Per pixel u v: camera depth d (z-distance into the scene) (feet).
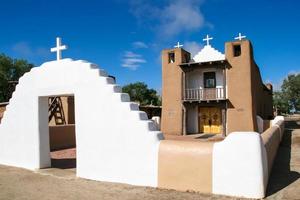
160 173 22.38
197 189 20.97
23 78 31.89
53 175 27.43
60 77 28.30
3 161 33.27
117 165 24.32
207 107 80.33
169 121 81.25
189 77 82.38
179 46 81.92
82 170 26.23
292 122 130.11
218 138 66.28
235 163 19.90
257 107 81.66
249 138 19.70
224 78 75.61
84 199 20.30
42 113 30.94
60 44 29.12
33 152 30.73
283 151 41.65
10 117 32.91
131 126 23.81
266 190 21.13
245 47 73.61
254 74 77.87
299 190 21.11
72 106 71.51
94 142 25.63
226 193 20.04
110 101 24.94
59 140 52.13
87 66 26.53
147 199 19.83
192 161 21.26
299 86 194.59
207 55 79.97
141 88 198.39
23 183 24.89
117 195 20.92
